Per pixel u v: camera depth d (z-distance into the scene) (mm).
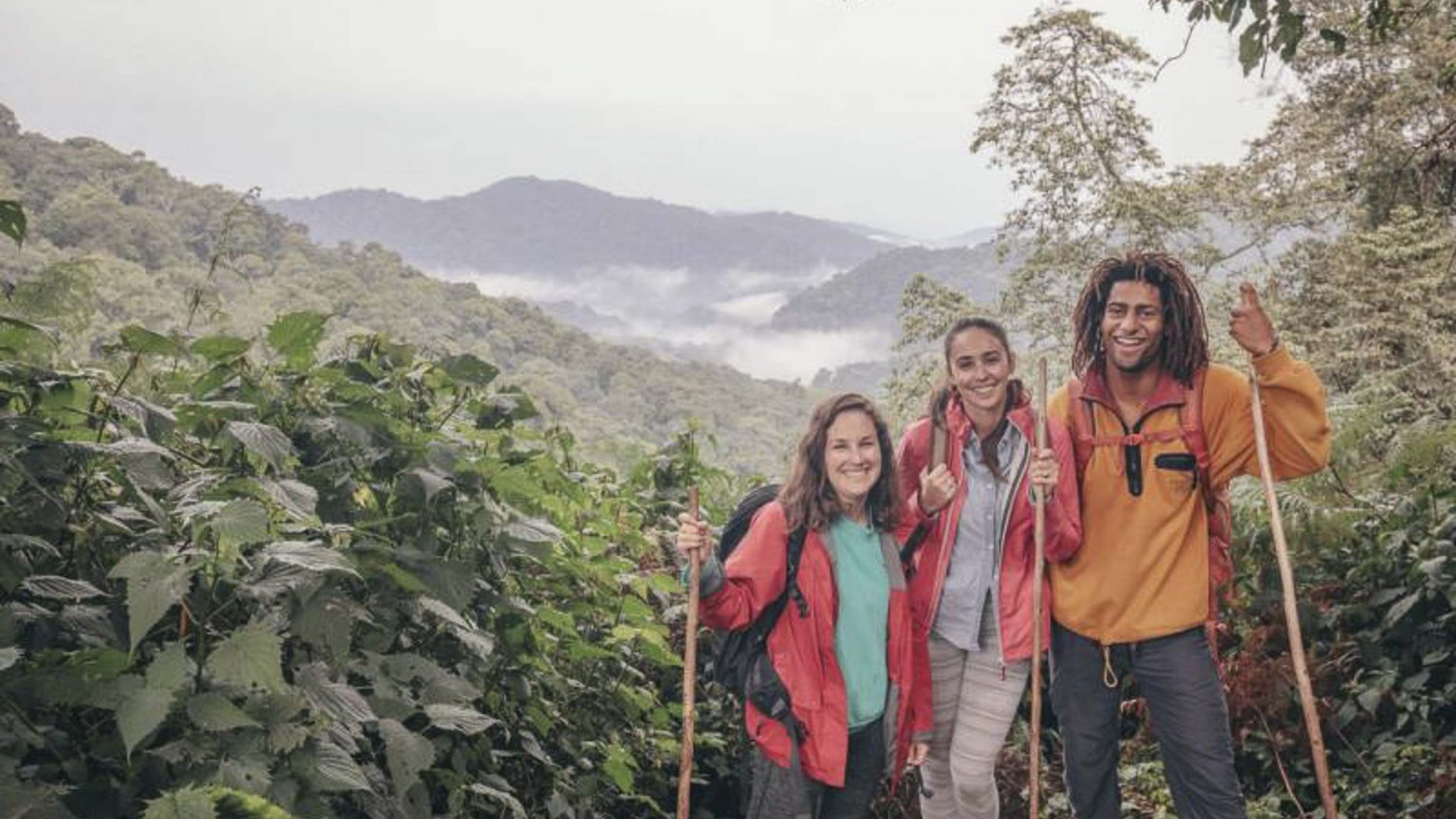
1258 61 5898
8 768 2676
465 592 3867
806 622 4031
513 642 4391
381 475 4105
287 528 3439
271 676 2861
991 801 4633
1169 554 4234
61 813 2686
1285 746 5605
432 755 3338
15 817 2609
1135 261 4242
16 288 3404
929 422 4578
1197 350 4238
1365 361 24219
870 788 4160
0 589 3064
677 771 5469
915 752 4387
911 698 4297
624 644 5305
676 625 5883
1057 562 4352
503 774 4414
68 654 2893
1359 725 5664
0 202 3352
